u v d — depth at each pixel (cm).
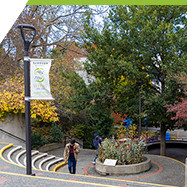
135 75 1310
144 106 1388
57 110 1644
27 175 590
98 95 1390
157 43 1300
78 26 1809
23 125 1317
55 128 1720
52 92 1562
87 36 1493
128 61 1384
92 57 1446
